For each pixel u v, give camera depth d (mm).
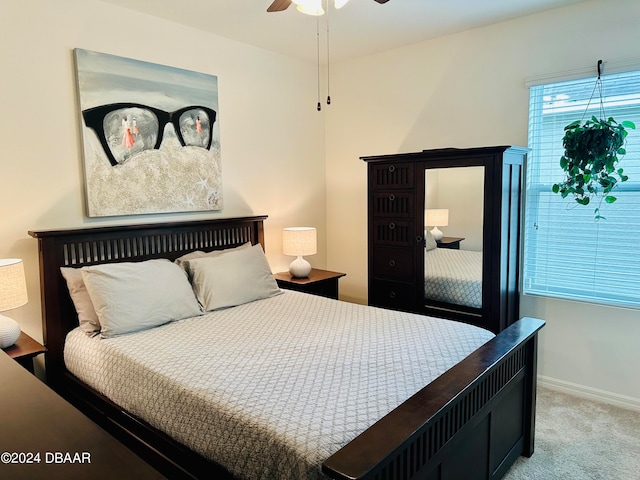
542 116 3107
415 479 1407
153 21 3002
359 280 4262
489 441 1910
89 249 2721
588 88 2912
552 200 3109
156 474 842
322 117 4332
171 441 1807
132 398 2006
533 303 3201
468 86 3400
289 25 3188
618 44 2756
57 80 2604
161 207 3086
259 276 3129
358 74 4051
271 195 3895
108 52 2797
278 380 1772
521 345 2062
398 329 2379
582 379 3047
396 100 3820
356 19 3090
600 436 2529
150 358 2029
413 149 3760
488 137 3334
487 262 2912
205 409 1639
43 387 1242
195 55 3254
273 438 1398
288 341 2225
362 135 4082
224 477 1570
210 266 2936
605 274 2945
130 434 2021
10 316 2527
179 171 3174
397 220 3328
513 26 3145
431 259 3180
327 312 2756
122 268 2539
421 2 2818
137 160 2941
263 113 3770
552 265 3150
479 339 2211
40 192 2576
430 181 3125
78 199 2729
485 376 1738
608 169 2680
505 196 2861
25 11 2469
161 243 3068
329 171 4379
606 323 2928
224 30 3277
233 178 3570
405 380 1751
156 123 3025
